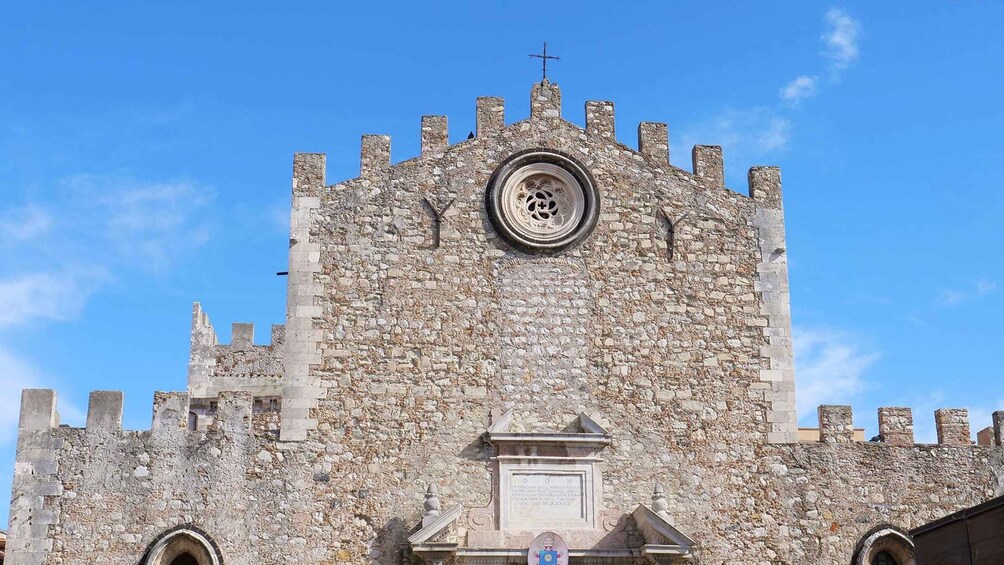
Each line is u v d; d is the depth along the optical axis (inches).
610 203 1473.9
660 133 1513.3
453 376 1389.0
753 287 1461.6
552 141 1492.4
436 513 1298.0
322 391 1371.8
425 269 1423.5
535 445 1366.9
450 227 1441.9
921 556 1098.7
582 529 1343.5
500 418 1373.0
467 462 1359.5
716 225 1481.3
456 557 1289.4
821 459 1405.0
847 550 1375.5
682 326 1435.8
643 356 1419.8
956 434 1434.5
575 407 1392.7
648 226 1470.2
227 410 1362.0
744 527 1373.0
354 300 1406.3
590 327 1422.2
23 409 1343.5
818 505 1387.8
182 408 1359.5
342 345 1389.0
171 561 1320.1
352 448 1355.8
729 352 1432.1
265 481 1338.6
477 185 1464.1
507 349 1405.0
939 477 1411.2
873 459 1411.2
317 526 1328.7
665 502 1343.5
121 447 1341.0
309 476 1343.5
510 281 1429.6
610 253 1454.2
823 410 1428.4
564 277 1437.0
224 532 1320.1
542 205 1478.8
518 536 1333.7
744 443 1402.6
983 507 1003.3
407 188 1451.8
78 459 1333.7
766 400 1421.0
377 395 1375.5
